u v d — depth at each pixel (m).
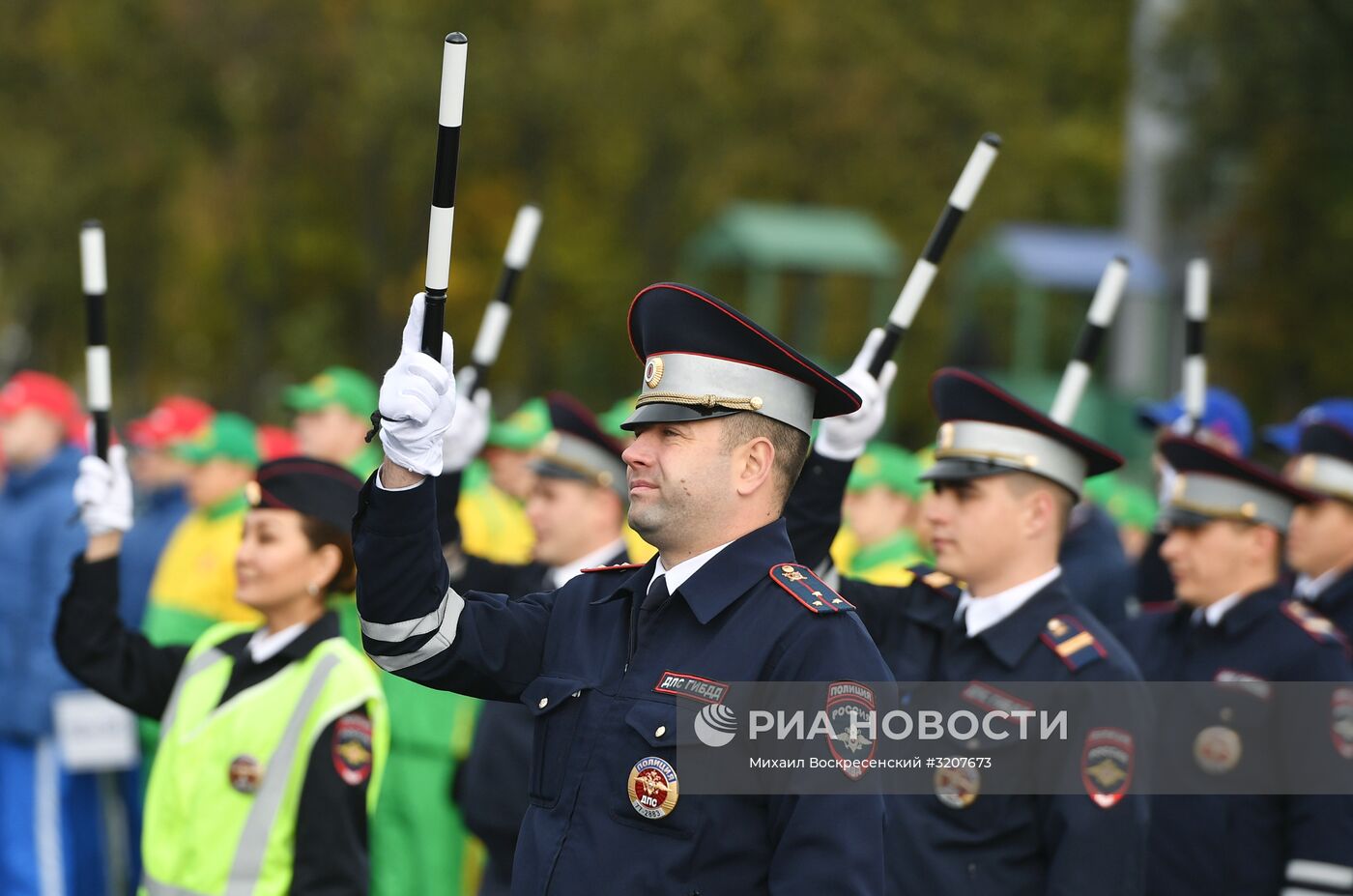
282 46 83.88
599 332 98.94
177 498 31.08
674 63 86.50
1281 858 17.03
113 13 84.56
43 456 28.28
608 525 20.61
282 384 95.62
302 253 90.44
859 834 10.36
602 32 84.62
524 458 28.78
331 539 15.96
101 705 26.53
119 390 93.94
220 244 88.12
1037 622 14.86
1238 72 63.09
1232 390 77.31
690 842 10.45
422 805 23.62
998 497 15.02
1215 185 67.75
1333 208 67.56
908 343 99.75
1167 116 66.12
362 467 29.77
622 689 10.92
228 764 15.37
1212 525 17.66
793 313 98.44
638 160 91.81
